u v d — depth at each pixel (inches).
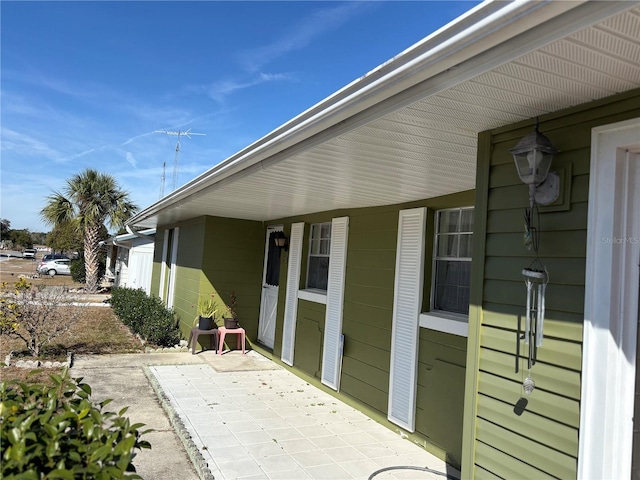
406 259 180.9
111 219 759.1
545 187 84.0
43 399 72.1
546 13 52.8
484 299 95.9
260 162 140.9
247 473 133.4
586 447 74.7
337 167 134.5
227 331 301.3
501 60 62.3
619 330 74.1
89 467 53.7
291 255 277.1
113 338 345.4
